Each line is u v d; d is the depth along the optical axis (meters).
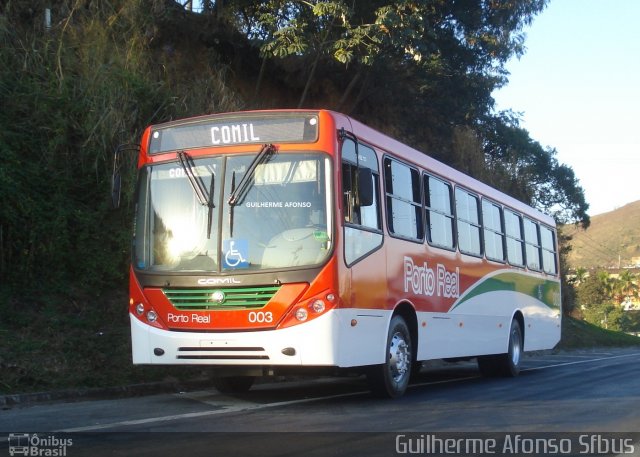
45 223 12.79
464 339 12.91
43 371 10.37
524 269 16.72
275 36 19.19
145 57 17.14
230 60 21.88
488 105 30.70
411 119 26.83
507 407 9.66
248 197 9.01
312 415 8.65
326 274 8.59
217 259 8.88
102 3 17.09
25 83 14.21
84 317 12.59
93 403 9.67
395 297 10.20
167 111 15.85
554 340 19.20
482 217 14.24
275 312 8.58
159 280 9.06
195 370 12.16
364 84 22.69
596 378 15.11
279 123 9.19
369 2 19.05
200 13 21.28
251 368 9.02
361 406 9.51
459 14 23.34
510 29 24.19
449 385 13.37
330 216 8.77
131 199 14.16
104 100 14.37
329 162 8.92
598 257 115.62
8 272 12.40
